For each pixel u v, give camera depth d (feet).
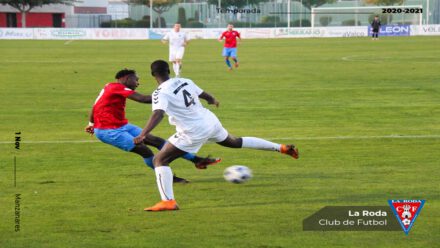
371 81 92.53
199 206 32.04
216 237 27.30
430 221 29.27
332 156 43.83
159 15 281.33
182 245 26.35
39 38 249.14
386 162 41.75
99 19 319.88
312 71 109.81
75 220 29.86
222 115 63.10
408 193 33.91
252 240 26.91
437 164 41.01
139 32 251.60
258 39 239.50
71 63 130.82
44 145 48.67
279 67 118.83
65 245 26.48
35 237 27.50
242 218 29.99
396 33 258.37
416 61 129.08
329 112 64.28
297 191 34.73
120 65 125.59
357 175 38.27
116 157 44.24
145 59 141.59
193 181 37.27
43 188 35.91
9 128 56.59
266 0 287.28
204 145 47.75
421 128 54.65
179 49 110.11
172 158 31.91
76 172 39.86
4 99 75.97
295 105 69.46
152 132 54.19
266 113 64.08
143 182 37.17
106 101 35.60
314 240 26.86
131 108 68.28
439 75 99.91
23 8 302.25
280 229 28.35
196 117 31.99
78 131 54.80
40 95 79.77
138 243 26.63
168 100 31.27
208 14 291.58
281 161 42.47
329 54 153.28
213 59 142.20
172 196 31.45
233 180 35.50
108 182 37.24
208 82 94.02
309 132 53.26
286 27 266.57
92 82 95.25
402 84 88.07
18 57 148.25
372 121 58.75
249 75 104.06
